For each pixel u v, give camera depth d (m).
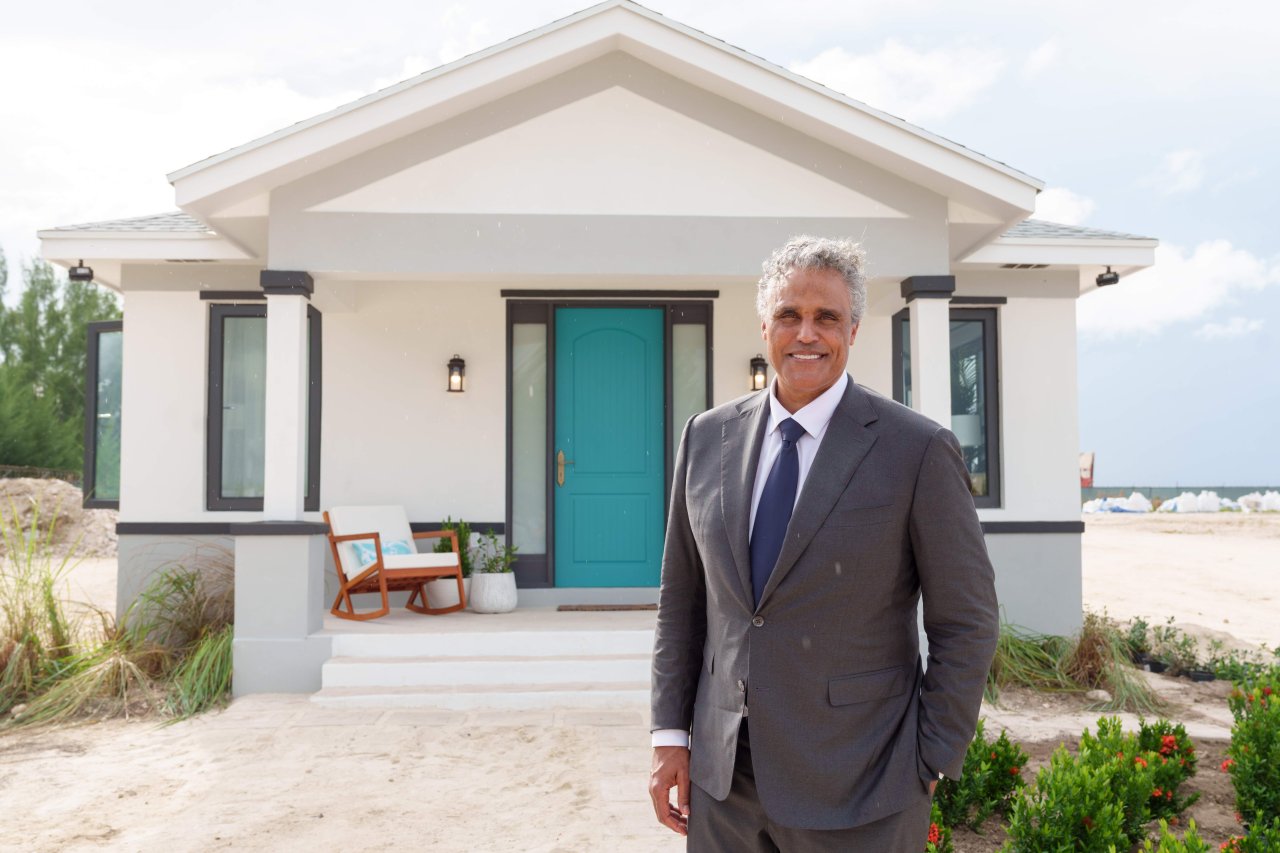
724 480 2.11
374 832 4.07
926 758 1.90
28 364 22.62
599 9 6.42
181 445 8.01
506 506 8.41
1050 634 8.08
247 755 5.20
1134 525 27.23
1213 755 5.14
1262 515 30.98
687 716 2.22
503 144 6.76
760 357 8.62
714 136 6.81
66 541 17.28
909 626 2.02
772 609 1.94
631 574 8.65
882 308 7.98
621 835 4.04
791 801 1.89
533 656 6.80
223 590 7.54
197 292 8.06
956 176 6.48
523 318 8.67
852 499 1.92
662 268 6.75
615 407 8.72
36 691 6.44
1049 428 8.37
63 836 4.05
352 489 8.30
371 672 6.48
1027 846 3.35
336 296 7.74
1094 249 7.94
